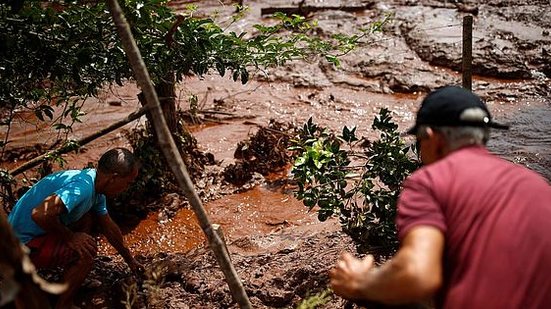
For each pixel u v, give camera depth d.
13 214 4.30
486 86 9.62
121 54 5.02
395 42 11.05
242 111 9.14
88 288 4.70
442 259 2.27
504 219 2.24
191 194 2.87
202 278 4.75
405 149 4.77
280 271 4.72
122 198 6.61
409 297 2.12
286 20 5.47
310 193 4.79
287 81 10.05
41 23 4.95
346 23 11.85
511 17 11.84
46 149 8.19
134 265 4.88
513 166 2.42
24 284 2.35
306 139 5.02
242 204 6.73
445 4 12.58
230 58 5.36
